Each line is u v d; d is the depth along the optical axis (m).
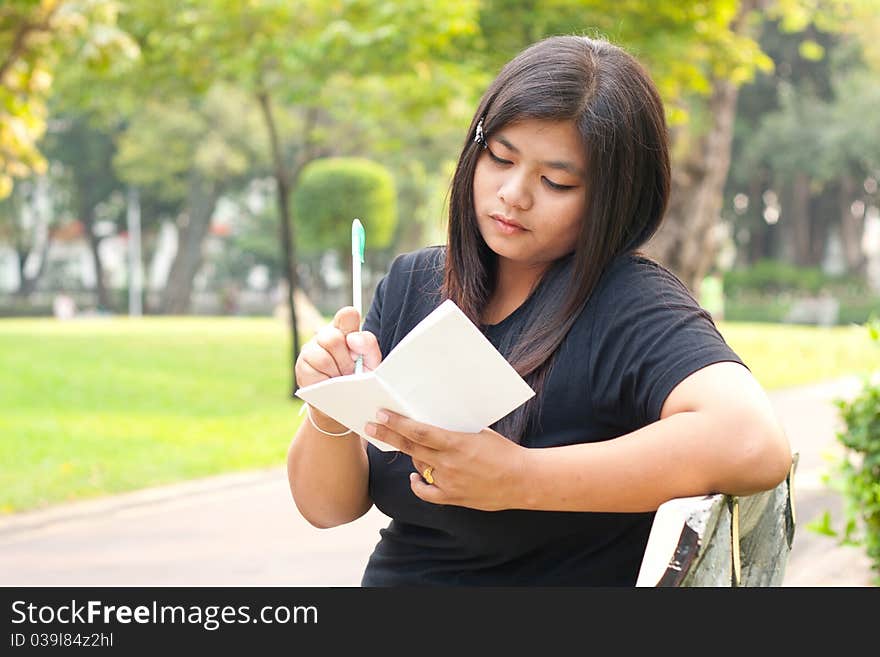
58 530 12.00
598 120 2.80
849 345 34.34
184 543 11.38
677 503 2.48
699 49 19.36
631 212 2.91
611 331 2.84
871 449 7.89
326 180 35.59
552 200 2.87
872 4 30.11
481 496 2.61
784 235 84.38
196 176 77.31
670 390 2.66
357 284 2.90
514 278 3.17
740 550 2.83
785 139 68.25
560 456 2.60
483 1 17.73
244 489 14.23
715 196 23.67
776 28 68.50
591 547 3.00
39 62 16.14
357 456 3.18
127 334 39.12
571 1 17.39
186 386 24.70
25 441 16.88
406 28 17.09
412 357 2.50
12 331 40.34
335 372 2.86
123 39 14.54
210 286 100.94
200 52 20.59
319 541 11.46
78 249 100.88
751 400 2.58
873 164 68.75
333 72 19.36
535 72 2.85
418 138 47.16
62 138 73.19
